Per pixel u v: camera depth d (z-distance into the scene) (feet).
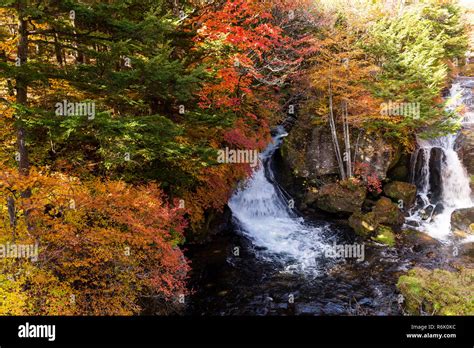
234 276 33.01
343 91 44.52
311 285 31.86
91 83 20.63
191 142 30.07
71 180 23.90
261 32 37.17
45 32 19.72
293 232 42.47
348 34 46.03
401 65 46.29
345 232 42.24
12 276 19.89
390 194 46.42
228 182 37.68
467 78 70.08
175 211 28.86
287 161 50.24
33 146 25.20
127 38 20.66
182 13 31.63
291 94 52.65
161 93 22.90
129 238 22.27
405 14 53.16
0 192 20.43
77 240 20.84
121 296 23.18
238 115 37.45
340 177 48.19
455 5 69.92
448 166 49.19
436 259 35.81
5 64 17.66
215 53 30.94
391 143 47.32
